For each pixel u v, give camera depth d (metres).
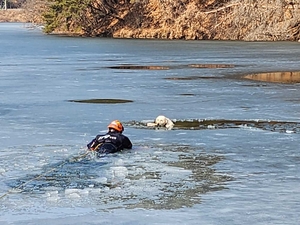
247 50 48.59
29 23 121.62
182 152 11.78
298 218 7.79
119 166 10.57
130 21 76.62
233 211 8.06
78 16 80.44
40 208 8.22
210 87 23.64
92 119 15.84
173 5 71.75
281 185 9.35
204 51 47.75
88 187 9.23
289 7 63.78
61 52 46.62
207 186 9.30
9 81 26.08
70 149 11.98
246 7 65.12
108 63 36.28
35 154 11.54
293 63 35.72
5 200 8.58
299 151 11.88
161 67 33.41
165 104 18.77
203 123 15.31
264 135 13.62
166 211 8.07
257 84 24.75
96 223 7.61
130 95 21.11
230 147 12.27
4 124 15.10
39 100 19.80
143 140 13.02
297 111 17.31
